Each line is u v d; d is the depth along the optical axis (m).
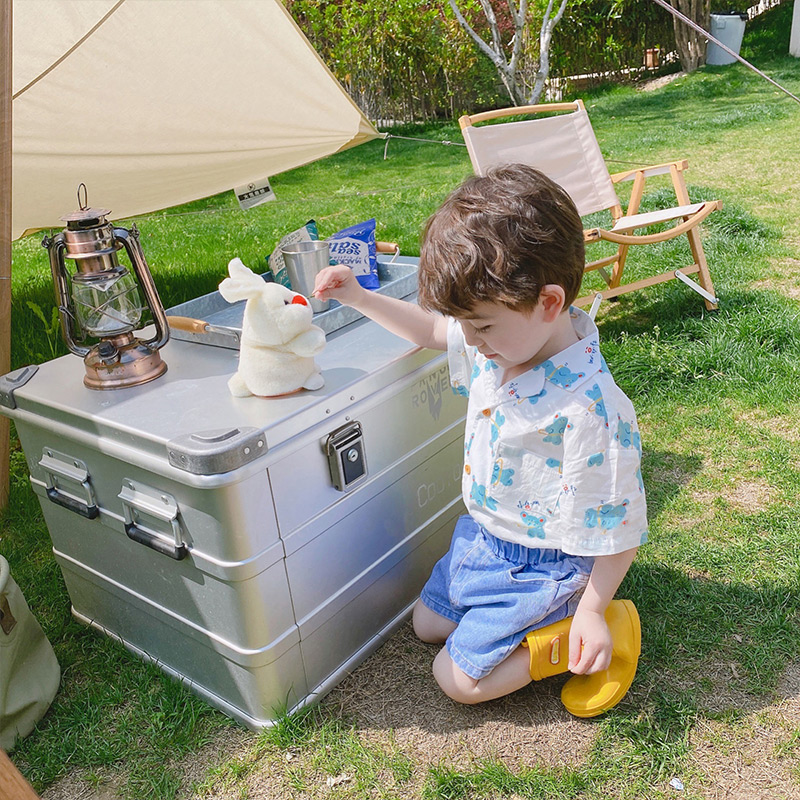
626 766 1.47
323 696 1.70
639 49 10.88
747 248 4.04
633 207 3.67
